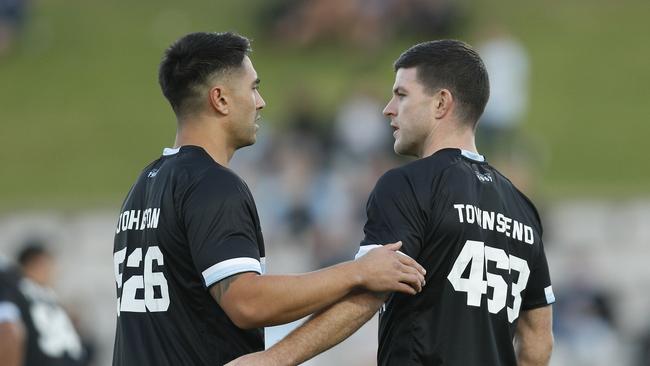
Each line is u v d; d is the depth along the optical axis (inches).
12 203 2482.8
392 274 684.7
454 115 732.0
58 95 3378.4
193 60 737.6
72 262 2237.9
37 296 1181.7
